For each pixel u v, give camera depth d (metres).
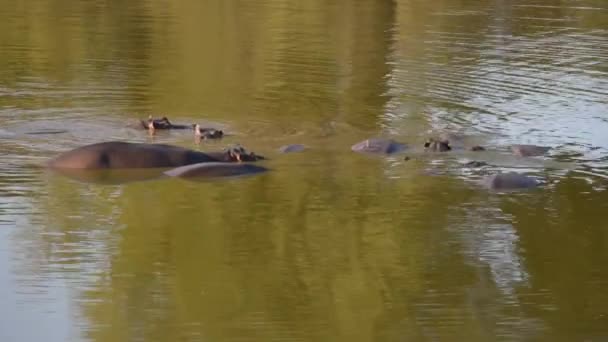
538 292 36.28
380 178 48.28
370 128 57.62
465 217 43.38
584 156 52.53
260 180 47.62
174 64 75.25
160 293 35.44
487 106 62.81
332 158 51.50
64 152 50.47
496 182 47.41
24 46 80.88
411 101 64.12
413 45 83.06
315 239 40.69
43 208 43.41
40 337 32.16
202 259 38.47
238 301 34.88
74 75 70.81
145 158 49.00
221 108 62.09
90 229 41.19
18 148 51.97
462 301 35.44
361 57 77.88
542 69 73.81
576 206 44.94
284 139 55.03
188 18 95.12
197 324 33.16
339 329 32.91
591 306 35.22
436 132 56.91
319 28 90.75
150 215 42.88
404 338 32.53
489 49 81.19
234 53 79.31
